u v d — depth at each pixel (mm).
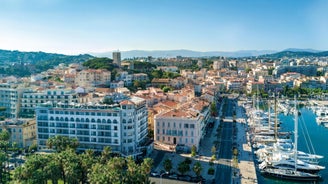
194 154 163500
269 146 185875
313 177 144500
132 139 163250
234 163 152625
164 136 183125
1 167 131250
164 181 133250
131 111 162250
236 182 134625
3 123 185625
